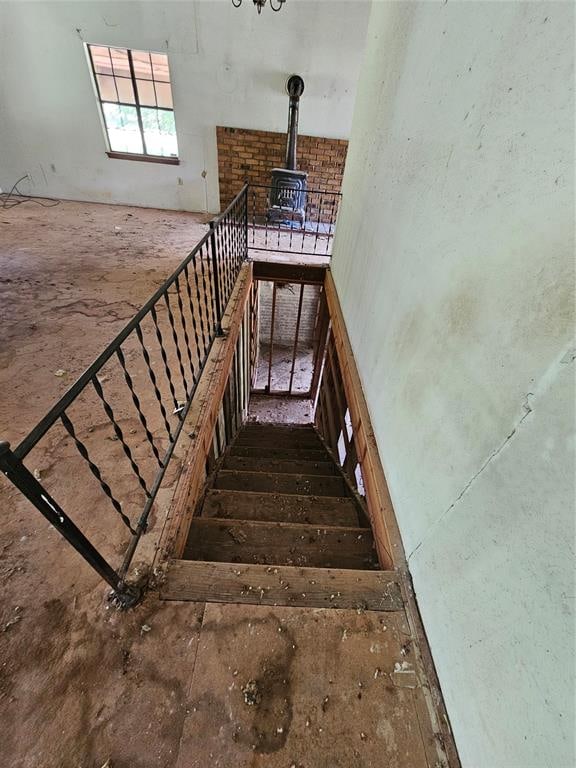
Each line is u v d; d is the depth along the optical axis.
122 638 0.96
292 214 4.84
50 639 0.95
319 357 4.46
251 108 4.49
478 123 0.90
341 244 3.11
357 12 3.86
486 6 0.90
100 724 0.82
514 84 0.75
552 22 0.64
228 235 2.71
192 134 4.71
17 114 4.60
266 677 0.92
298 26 3.96
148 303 1.13
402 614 1.07
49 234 3.96
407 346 1.35
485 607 0.75
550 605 0.57
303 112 4.48
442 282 1.06
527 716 0.61
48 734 0.80
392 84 1.76
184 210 5.39
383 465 1.53
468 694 0.78
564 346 0.57
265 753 0.81
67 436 1.58
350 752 0.82
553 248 0.61
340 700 0.89
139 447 1.56
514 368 0.70
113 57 4.34
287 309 5.86
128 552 1.08
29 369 1.95
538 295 0.64
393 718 0.87
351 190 2.73
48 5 3.90
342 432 3.01
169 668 0.92
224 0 3.83
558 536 0.56
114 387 1.89
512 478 0.68
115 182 5.15
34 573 1.09
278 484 2.29
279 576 1.12
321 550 1.48
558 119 0.61
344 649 0.98
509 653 0.66
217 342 2.37
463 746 0.79
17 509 1.27
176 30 4.02
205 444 1.75
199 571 1.11
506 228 0.75
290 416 5.12
